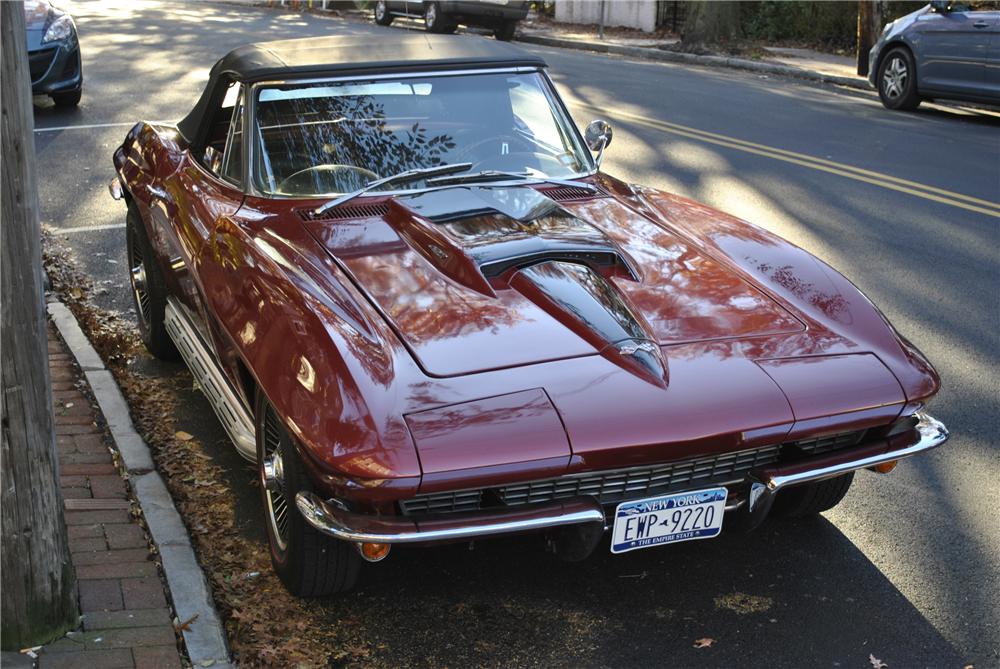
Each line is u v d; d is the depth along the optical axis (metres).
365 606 3.33
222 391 3.86
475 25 21.72
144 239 4.97
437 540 2.81
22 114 2.59
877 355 3.31
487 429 2.78
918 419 3.40
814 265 3.81
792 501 3.83
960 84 12.76
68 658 2.86
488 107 4.46
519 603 3.37
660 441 2.87
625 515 3.01
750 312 3.41
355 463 2.69
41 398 2.76
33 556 2.83
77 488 3.83
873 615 3.33
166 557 3.40
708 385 3.03
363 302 3.22
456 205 3.88
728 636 3.21
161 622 3.06
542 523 2.87
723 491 3.11
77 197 8.20
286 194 4.03
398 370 2.92
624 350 3.06
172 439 4.43
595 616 3.31
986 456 4.45
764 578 3.53
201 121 4.74
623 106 13.11
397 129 4.27
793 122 12.34
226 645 3.02
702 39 19.89
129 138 5.52
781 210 8.30
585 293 3.32
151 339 5.17
